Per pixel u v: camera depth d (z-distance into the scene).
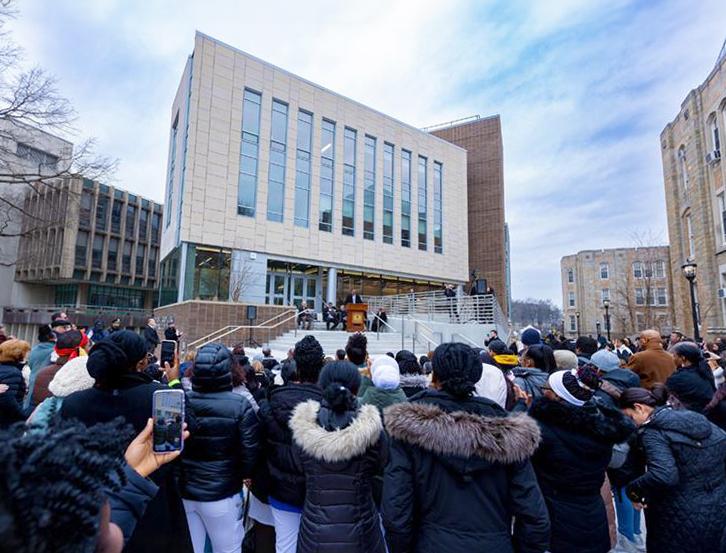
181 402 1.73
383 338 17.67
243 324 17.34
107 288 42.09
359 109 28.27
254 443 2.34
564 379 2.29
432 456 1.84
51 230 38.22
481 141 37.91
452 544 1.74
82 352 4.05
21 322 32.72
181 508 2.08
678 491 2.38
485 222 36.69
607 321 23.12
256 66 23.53
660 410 2.62
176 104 25.55
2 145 18.41
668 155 22.97
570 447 2.21
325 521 1.98
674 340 7.73
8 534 0.63
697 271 19.58
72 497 0.75
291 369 3.94
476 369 2.03
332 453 1.98
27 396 4.44
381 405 3.15
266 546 2.66
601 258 46.66
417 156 31.56
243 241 21.94
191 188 20.61
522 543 1.83
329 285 25.69
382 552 2.13
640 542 3.61
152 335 9.26
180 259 20.38
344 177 27.02
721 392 3.08
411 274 29.89
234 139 22.23
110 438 1.00
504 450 1.73
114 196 41.47
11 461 0.68
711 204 18.61
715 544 2.28
